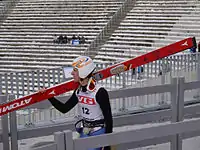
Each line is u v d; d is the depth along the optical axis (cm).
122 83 883
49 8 3020
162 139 520
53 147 323
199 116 650
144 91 511
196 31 2266
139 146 506
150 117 547
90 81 405
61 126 522
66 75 789
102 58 2259
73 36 2494
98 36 2467
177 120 519
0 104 444
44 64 2362
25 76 811
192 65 991
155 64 958
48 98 427
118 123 520
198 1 2592
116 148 473
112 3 2866
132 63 436
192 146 604
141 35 2375
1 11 3062
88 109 409
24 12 3042
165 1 2678
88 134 409
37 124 591
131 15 2623
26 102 418
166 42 2231
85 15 2806
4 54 2542
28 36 2716
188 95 827
